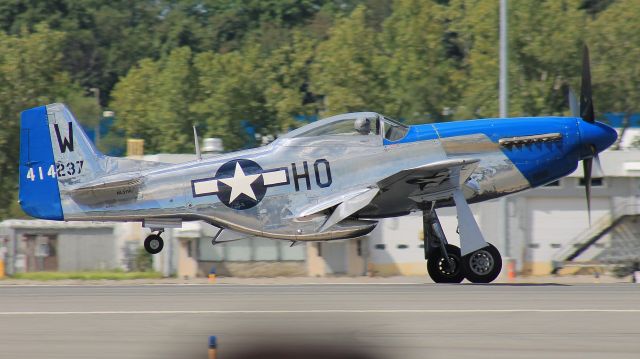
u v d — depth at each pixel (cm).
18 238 12256
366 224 6256
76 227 12450
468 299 5166
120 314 4766
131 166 6631
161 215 6512
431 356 3731
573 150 6519
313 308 4847
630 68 17450
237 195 6412
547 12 17600
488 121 6512
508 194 6550
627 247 12181
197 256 11844
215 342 3575
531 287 5891
